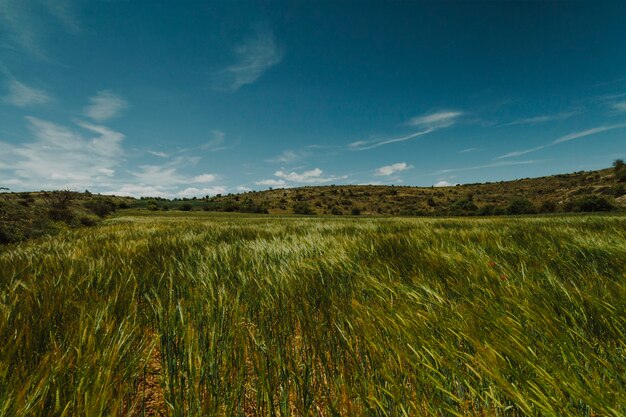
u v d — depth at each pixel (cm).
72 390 115
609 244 298
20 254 478
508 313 155
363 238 476
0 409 99
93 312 181
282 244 445
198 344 150
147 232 913
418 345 138
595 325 152
